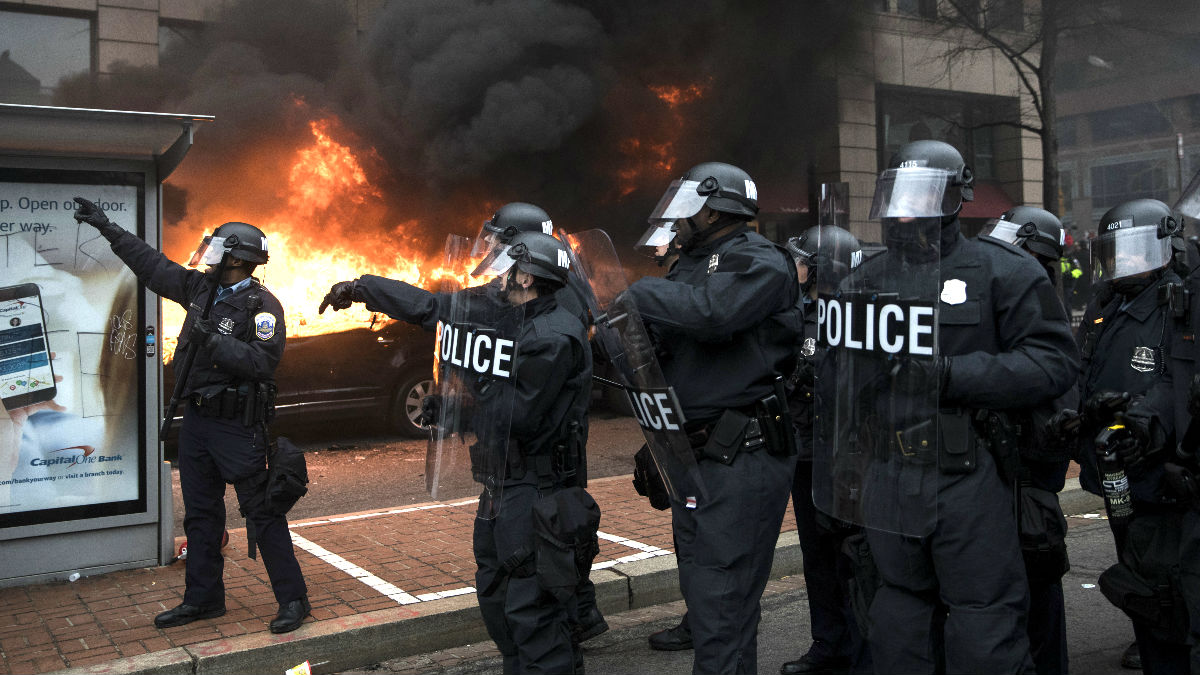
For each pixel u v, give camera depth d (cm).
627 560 536
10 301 503
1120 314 357
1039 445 306
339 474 833
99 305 524
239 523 660
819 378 315
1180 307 309
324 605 464
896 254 290
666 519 631
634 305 320
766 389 327
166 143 505
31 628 442
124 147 509
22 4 1370
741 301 309
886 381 292
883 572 303
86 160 518
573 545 317
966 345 295
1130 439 300
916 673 297
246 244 436
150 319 536
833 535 346
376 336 953
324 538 595
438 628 450
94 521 523
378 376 955
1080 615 475
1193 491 292
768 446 326
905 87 2075
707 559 321
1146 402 321
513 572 325
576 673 354
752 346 325
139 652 410
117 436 530
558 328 330
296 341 910
